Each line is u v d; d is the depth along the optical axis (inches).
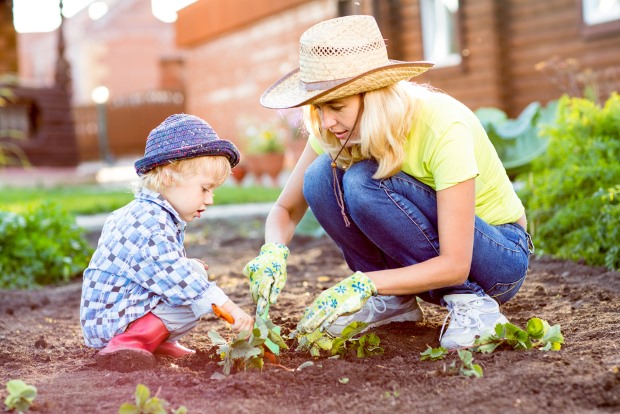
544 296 146.9
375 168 114.3
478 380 96.0
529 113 250.8
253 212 346.0
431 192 114.3
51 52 1953.7
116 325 109.7
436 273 106.5
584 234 177.6
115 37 1779.0
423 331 126.4
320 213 123.3
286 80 122.6
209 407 90.7
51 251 213.0
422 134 110.0
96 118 1008.9
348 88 103.3
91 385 100.8
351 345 115.1
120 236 109.6
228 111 663.8
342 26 107.7
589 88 284.8
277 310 149.8
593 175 186.1
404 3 452.4
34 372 111.0
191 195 111.2
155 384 99.7
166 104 989.8
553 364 100.0
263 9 580.1
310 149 128.5
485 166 117.3
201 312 107.9
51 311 165.8
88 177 666.2
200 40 689.0
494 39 399.2
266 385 96.3
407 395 93.3
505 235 120.0
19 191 527.2
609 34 353.1
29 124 679.1
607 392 90.3
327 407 90.2
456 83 423.2
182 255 114.7
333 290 106.9
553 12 377.4
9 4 703.1
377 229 114.8
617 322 122.9
